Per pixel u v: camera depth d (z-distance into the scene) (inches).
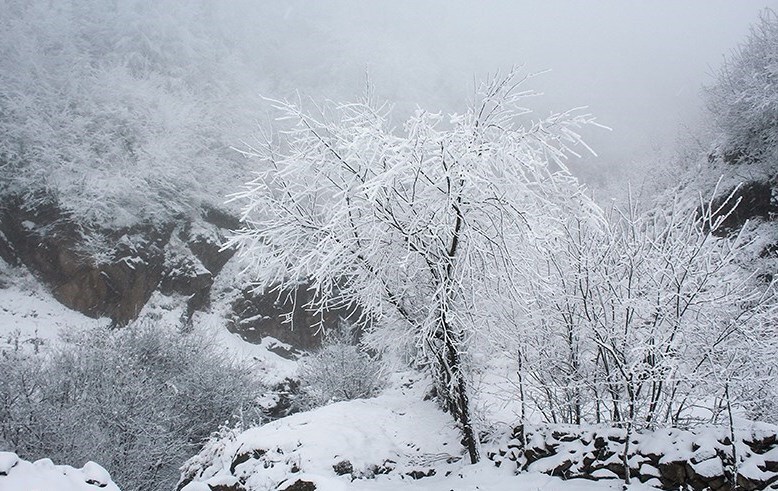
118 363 609.3
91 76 1127.6
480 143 301.9
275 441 329.1
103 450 498.6
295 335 995.9
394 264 326.0
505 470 283.3
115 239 925.8
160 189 1040.8
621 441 263.1
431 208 302.8
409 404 430.6
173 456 557.9
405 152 300.5
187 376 676.1
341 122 340.5
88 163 991.6
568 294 306.2
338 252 304.3
